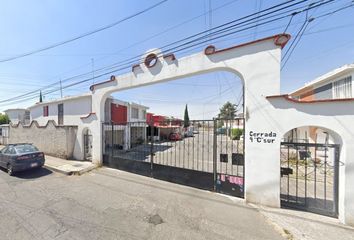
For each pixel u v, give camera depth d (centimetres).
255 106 544
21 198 582
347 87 872
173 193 634
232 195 612
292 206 533
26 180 784
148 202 559
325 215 489
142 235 390
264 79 534
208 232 405
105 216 470
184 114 4016
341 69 849
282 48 530
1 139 2020
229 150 1232
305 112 481
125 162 924
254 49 550
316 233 403
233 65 582
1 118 3216
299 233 403
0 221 439
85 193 629
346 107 441
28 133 1466
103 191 649
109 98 1598
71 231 400
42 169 968
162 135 1880
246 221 453
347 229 419
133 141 1784
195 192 644
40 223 431
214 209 516
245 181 564
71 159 1160
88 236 382
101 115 1011
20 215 469
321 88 1116
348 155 437
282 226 430
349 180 437
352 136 434
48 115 1881
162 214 486
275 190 522
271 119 522
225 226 430
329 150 823
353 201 434
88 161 1105
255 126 544
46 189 668
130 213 488
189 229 416
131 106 1973
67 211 494
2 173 898
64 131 1169
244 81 564
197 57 652
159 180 782
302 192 661
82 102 1536
